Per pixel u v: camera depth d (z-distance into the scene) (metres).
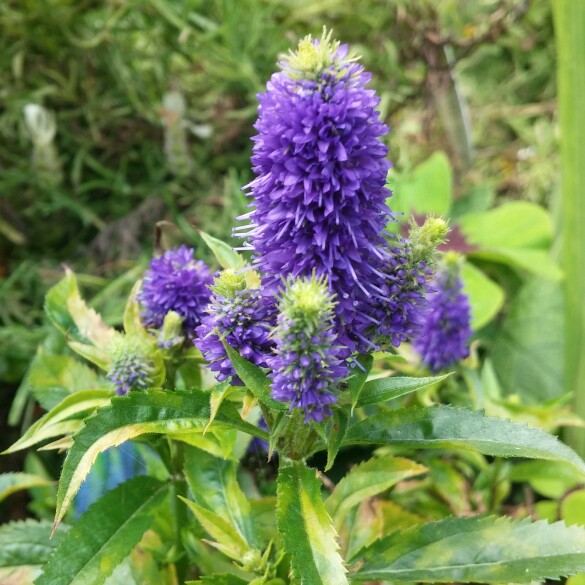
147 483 0.24
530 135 0.57
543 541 0.21
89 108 0.48
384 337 0.19
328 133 0.16
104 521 0.22
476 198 0.54
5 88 0.47
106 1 0.45
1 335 0.40
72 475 0.18
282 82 0.17
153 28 0.47
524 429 0.19
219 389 0.19
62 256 0.47
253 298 0.19
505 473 0.34
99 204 0.48
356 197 0.17
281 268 0.18
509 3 0.50
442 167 0.50
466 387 0.40
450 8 0.53
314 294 0.16
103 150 0.49
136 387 0.23
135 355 0.23
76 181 0.46
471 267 0.46
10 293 0.43
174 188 0.46
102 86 0.49
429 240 0.19
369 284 0.18
